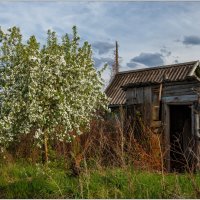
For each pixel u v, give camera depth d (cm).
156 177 1051
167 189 924
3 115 1113
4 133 1124
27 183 1045
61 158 1370
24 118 1142
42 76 1136
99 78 1386
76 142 1362
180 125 1695
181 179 1008
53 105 1159
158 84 1586
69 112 1191
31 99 1098
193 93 1450
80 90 1236
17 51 1172
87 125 1451
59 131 1232
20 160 1488
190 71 1661
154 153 1263
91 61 1363
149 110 1597
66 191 988
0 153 1441
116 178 1004
